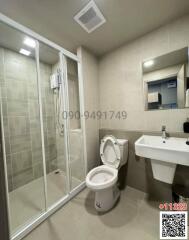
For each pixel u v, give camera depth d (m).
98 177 1.63
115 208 1.49
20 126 1.92
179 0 1.18
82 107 1.94
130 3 1.20
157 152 1.19
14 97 1.86
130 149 1.82
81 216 1.40
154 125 1.63
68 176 1.76
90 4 1.19
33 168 2.06
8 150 1.78
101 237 1.16
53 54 1.82
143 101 1.70
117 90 1.96
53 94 2.24
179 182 1.43
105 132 2.11
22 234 1.17
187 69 1.38
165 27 1.49
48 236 1.18
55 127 2.32
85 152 1.97
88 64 1.99
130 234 1.18
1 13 1.15
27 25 1.43
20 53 1.90
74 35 1.64
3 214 0.47
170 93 1.49
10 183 1.81
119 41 1.78
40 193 1.80
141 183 1.75
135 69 1.75
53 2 1.15
